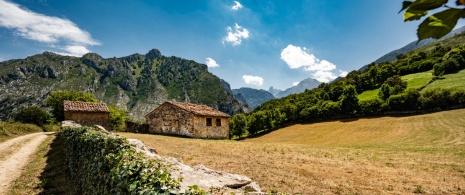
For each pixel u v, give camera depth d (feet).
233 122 231.50
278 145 78.64
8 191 34.37
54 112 156.35
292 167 42.47
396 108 189.78
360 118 200.85
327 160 49.26
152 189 12.26
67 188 35.14
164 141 77.92
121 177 15.53
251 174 37.68
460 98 166.50
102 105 119.85
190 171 17.48
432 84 229.86
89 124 110.11
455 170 41.57
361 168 42.47
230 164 44.37
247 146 71.36
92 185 24.39
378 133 143.74
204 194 11.51
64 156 54.60
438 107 173.47
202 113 110.52
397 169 42.01
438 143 94.73
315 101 278.05
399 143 104.17
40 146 72.43
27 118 145.59
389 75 297.12
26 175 41.83
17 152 63.72
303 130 204.74
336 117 222.69
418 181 34.88
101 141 25.90
